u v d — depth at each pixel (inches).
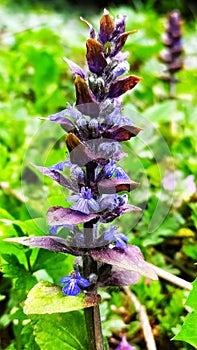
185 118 23.1
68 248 11.2
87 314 11.5
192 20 55.7
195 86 28.9
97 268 11.4
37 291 11.1
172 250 17.6
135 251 11.2
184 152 21.0
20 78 30.0
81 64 32.2
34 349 12.7
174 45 26.2
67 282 11.1
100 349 11.6
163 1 58.2
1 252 13.7
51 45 36.6
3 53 31.6
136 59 33.2
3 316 14.3
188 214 18.2
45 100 26.1
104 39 10.9
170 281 14.6
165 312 15.1
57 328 12.1
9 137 22.0
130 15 43.1
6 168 19.5
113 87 10.8
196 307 11.5
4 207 17.9
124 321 15.0
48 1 66.1
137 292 15.5
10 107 23.3
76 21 55.2
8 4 62.6
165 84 29.0
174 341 14.6
